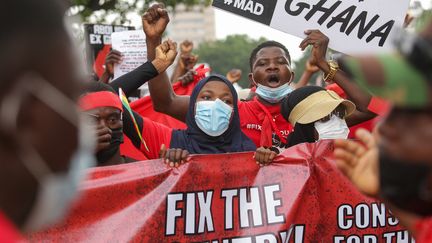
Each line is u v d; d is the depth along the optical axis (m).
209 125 4.35
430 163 1.46
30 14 1.22
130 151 4.93
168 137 4.49
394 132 1.47
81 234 3.59
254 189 3.74
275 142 4.89
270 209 3.73
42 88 1.22
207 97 4.41
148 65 4.75
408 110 1.45
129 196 3.66
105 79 6.08
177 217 3.69
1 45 1.19
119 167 3.68
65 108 1.25
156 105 5.03
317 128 4.28
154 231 3.66
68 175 1.30
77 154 1.31
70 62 1.27
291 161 3.76
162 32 4.77
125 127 4.44
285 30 4.78
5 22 1.20
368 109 4.53
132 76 4.68
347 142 1.91
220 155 3.73
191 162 3.72
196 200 3.71
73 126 1.27
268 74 4.98
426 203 1.53
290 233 3.73
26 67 1.21
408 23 5.26
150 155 4.46
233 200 3.73
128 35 6.03
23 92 1.20
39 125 1.23
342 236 3.75
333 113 4.29
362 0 4.68
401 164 1.48
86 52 7.05
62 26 1.26
